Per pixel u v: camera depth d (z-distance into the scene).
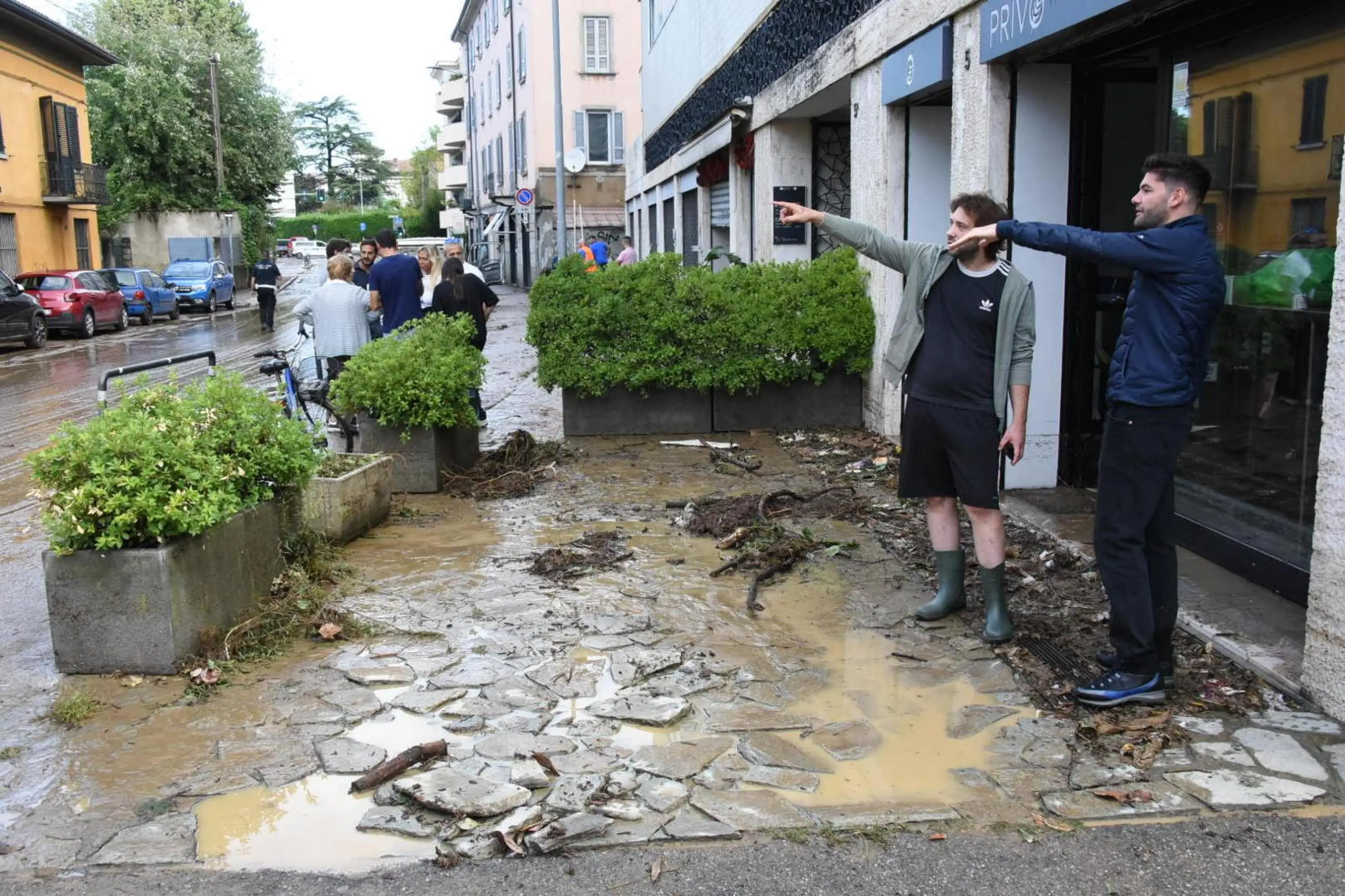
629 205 35.62
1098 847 3.27
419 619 5.27
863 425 10.08
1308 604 4.14
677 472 8.46
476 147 63.75
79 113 33.09
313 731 4.11
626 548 6.44
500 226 52.97
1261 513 5.41
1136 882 3.11
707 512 7.12
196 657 4.73
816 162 13.21
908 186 9.12
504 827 3.37
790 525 6.83
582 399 9.98
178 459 4.69
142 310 28.86
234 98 44.34
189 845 3.34
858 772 3.74
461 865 3.24
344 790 3.68
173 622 4.59
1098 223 7.23
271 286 27.47
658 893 3.10
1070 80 7.02
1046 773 3.71
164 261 42.94
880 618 5.21
